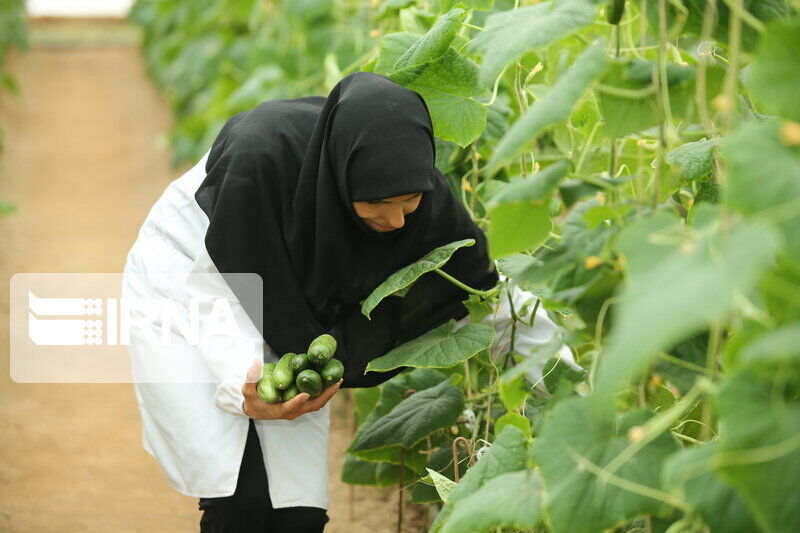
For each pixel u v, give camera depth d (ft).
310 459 14.60
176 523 19.83
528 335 15.07
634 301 6.86
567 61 16.63
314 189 13.37
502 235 10.74
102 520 19.77
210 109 38.88
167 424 13.88
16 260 36.04
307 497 14.39
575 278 10.11
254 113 14.23
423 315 14.47
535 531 10.84
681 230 7.98
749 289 7.43
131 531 19.42
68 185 46.85
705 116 9.47
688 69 10.34
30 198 44.57
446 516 11.12
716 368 9.40
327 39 28.19
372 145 12.25
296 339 13.91
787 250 6.79
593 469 8.85
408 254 13.74
